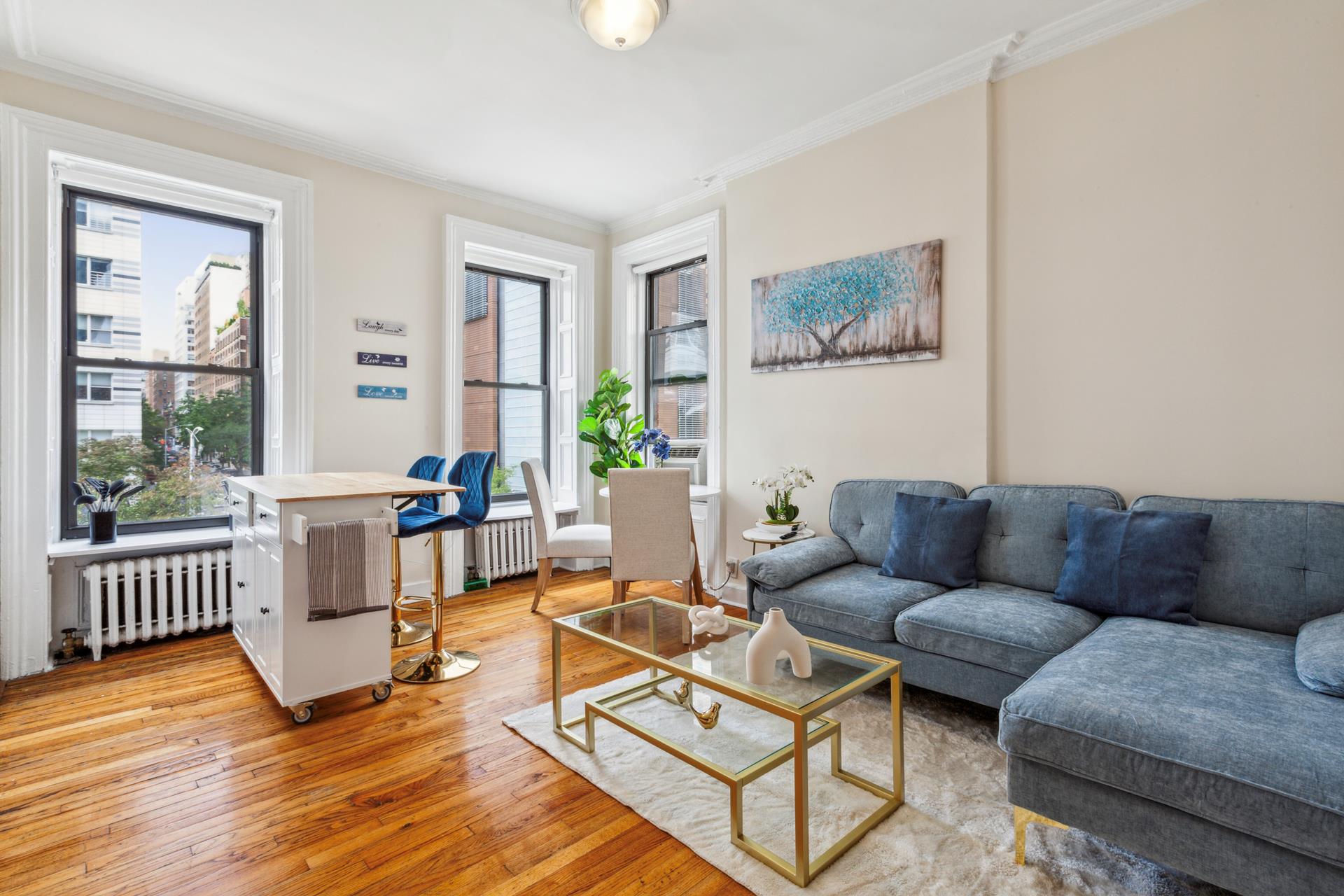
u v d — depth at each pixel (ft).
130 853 5.45
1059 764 4.93
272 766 6.87
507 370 16.60
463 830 5.78
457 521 10.17
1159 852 4.58
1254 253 7.56
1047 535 8.45
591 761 6.92
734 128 11.75
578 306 16.62
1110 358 8.61
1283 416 7.40
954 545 8.77
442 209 14.19
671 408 16.29
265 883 5.09
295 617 7.76
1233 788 4.21
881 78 10.09
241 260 12.34
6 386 9.32
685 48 9.27
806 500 11.97
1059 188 9.02
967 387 9.77
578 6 8.21
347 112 11.16
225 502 12.07
